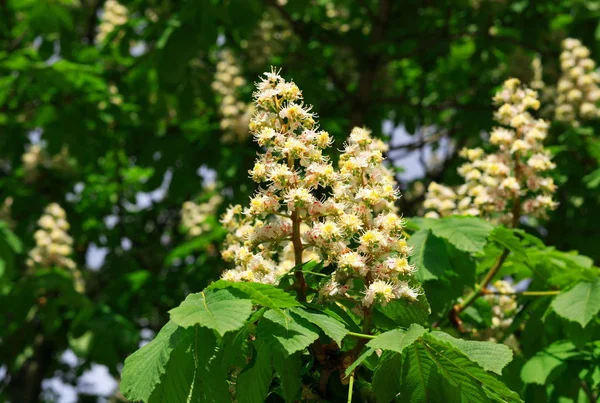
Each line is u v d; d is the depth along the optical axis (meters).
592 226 6.78
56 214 8.35
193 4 6.85
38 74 7.41
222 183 7.53
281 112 2.66
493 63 8.35
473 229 3.75
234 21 6.86
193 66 7.61
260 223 2.88
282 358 2.46
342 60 8.62
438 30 8.55
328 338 2.65
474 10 8.20
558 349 3.94
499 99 4.55
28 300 7.69
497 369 2.21
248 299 2.31
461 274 3.85
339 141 7.36
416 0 8.55
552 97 7.40
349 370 2.32
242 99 7.68
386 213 2.99
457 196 4.78
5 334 8.86
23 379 10.82
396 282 2.62
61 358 12.05
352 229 2.60
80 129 7.72
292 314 2.38
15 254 8.51
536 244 4.18
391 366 2.45
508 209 4.54
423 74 8.77
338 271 2.64
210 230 9.32
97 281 10.08
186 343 2.36
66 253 8.20
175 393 2.32
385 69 8.77
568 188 6.54
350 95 8.34
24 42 8.90
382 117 9.27
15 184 9.58
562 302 3.79
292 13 7.64
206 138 7.84
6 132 9.24
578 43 6.65
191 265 8.55
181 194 7.83
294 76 7.90
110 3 9.54
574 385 3.86
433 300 3.80
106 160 9.84
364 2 8.87
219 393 2.35
